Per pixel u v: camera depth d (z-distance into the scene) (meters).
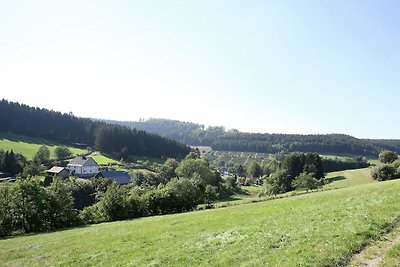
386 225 20.28
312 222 24.50
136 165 188.25
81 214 65.25
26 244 37.53
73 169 168.62
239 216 36.38
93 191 121.88
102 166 178.00
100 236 36.06
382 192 34.75
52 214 59.06
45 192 59.25
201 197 78.81
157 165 190.25
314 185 98.00
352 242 17.44
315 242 18.34
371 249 16.50
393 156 158.50
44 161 173.38
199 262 19.09
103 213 66.62
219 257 19.22
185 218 43.12
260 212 37.12
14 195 55.47
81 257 25.95
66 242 35.38
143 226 40.25
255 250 19.20
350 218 23.33
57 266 24.14
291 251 17.45
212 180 141.75
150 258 22.00
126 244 28.59
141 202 70.00
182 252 22.14
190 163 140.50
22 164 152.75
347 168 190.38
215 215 41.34
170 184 77.12
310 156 144.75
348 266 14.73
